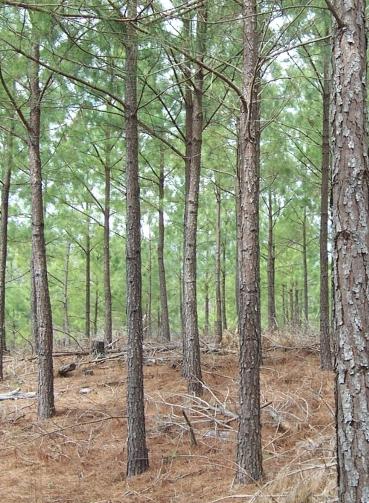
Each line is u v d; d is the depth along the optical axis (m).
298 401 7.40
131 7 5.10
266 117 10.86
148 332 16.91
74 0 4.71
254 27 5.27
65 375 10.80
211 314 28.78
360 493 2.99
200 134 8.86
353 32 3.33
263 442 6.27
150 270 20.45
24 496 5.36
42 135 10.04
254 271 5.20
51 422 7.64
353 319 3.11
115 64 6.77
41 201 8.22
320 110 11.12
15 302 22.70
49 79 7.46
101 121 10.03
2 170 12.44
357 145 3.23
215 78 8.02
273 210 16.56
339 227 3.22
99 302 24.36
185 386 8.70
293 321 15.34
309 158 11.95
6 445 6.91
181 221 17.45
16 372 11.56
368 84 6.55
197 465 5.86
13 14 6.19
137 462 5.81
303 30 5.16
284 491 4.47
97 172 13.23
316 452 5.47
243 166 5.30
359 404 3.04
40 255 8.15
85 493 5.42
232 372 9.60
